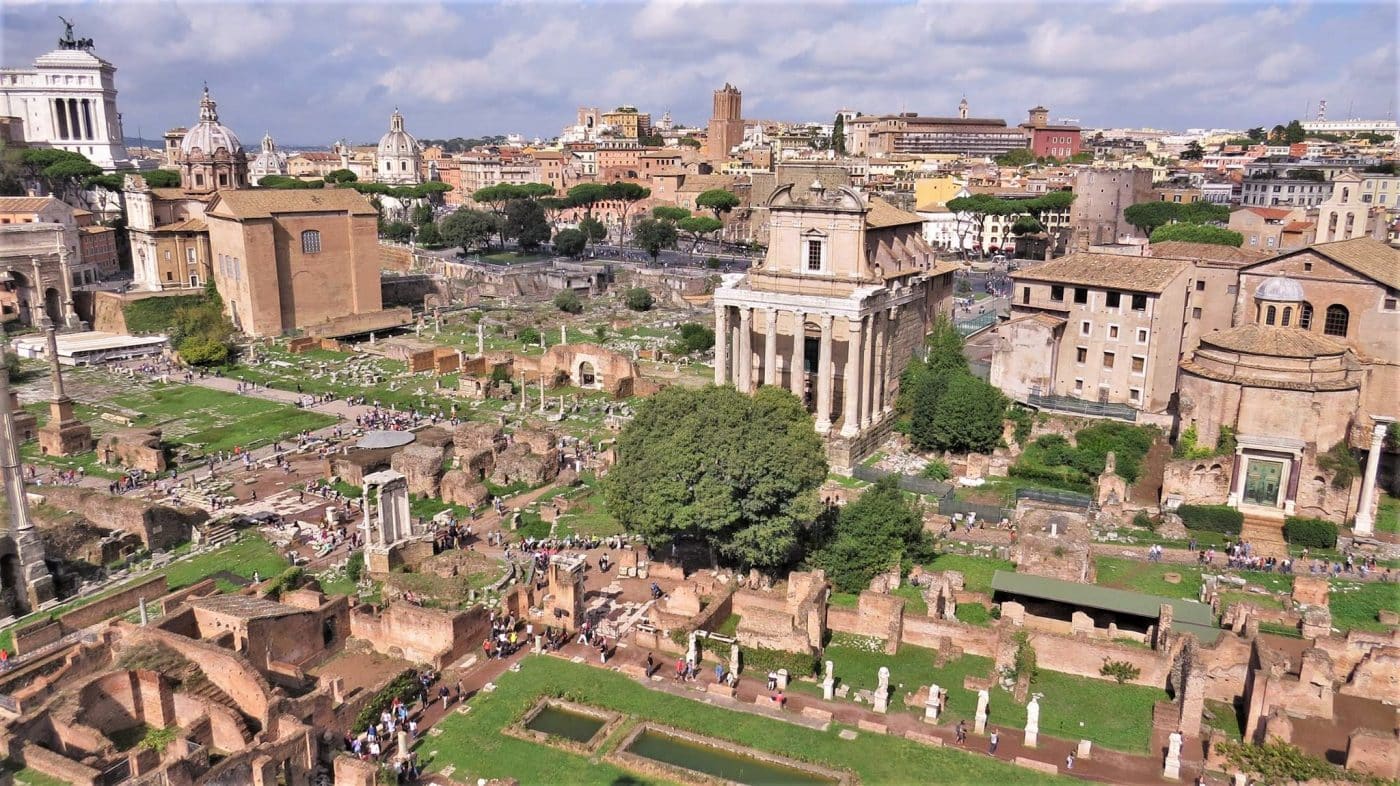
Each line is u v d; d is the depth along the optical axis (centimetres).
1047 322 10200
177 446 10988
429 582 7144
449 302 19875
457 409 12381
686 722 5572
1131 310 9819
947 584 6675
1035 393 10362
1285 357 8156
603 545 8250
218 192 16550
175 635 5578
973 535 8038
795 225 10381
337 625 6512
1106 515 8275
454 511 9050
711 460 6906
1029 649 6106
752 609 6406
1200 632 6084
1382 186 18525
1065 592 6594
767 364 10400
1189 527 8069
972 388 9719
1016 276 10569
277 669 5878
